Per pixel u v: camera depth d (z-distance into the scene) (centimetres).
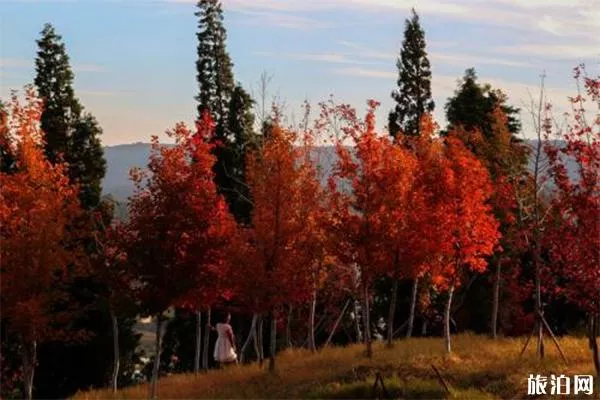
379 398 2352
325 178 3250
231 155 4688
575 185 2359
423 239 2823
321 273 3512
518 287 3766
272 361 2823
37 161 2698
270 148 2819
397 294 4638
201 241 2505
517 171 3083
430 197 2853
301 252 2802
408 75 4969
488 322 4497
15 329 2608
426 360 2677
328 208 3000
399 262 2897
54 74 4316
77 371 4134
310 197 2861
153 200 2508
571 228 2394
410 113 4962
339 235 2795
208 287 2603
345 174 2784
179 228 2472
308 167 3011
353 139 2784
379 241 2777
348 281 3959
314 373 2716
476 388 2411
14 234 2589
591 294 2330
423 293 3962
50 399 4003
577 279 2353
